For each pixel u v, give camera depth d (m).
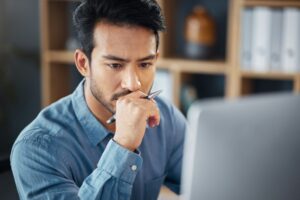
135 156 1.02
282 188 0.79
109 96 1.08
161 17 1.06
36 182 1.08
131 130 1.02
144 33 1.04
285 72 2.41
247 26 2.44
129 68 1.05
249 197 0.76
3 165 1.26
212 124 0.70
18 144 1.12
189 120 0.71
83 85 1.23
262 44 2.42
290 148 0.78
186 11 2.84
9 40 3.26
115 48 1.03
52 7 2.92
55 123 1.17
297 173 0.80
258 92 2.83
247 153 0.74
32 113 3.30
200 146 0.70
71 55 2.87
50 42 2.94
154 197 1.35
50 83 2.96
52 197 1.04
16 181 1.12
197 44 2.64
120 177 1.01
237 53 2.48
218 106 0.71
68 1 3.04
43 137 1.12
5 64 3.21
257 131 0.74
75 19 1.10
